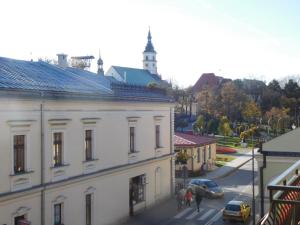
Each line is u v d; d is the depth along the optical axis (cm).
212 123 7612
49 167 1995
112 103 2489
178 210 2950
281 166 2014
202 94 8638
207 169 4634
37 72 2391
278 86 10362
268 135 7225
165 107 3225
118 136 2578
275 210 555
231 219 2617
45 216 1964
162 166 3191
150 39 11656
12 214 1781
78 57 4722
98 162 2372
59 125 2058
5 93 1728
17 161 1838
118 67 9700
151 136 3006
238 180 4162
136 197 2848
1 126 1731
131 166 2700
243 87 9800
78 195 2206
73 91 2180
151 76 10338
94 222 2338
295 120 8281
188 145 4341
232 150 6256
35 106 1911
